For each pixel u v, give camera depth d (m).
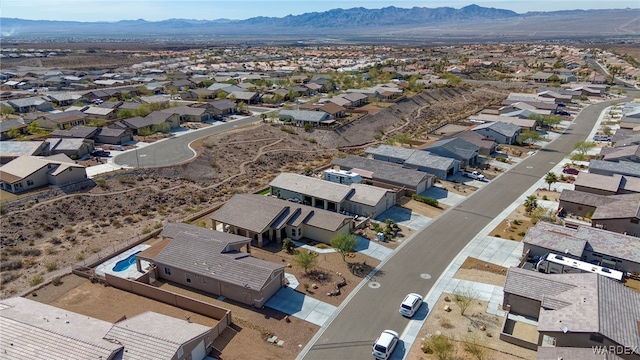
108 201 67.19
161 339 32.62
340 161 79.31
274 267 43.94
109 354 30.97
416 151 83.88
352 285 45.69
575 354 30.47
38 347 32.09
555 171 81.44
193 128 110.88
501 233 56.81
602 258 47.50
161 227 59.59
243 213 56.50
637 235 53.72
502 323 39.16
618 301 36.00
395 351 36.00
